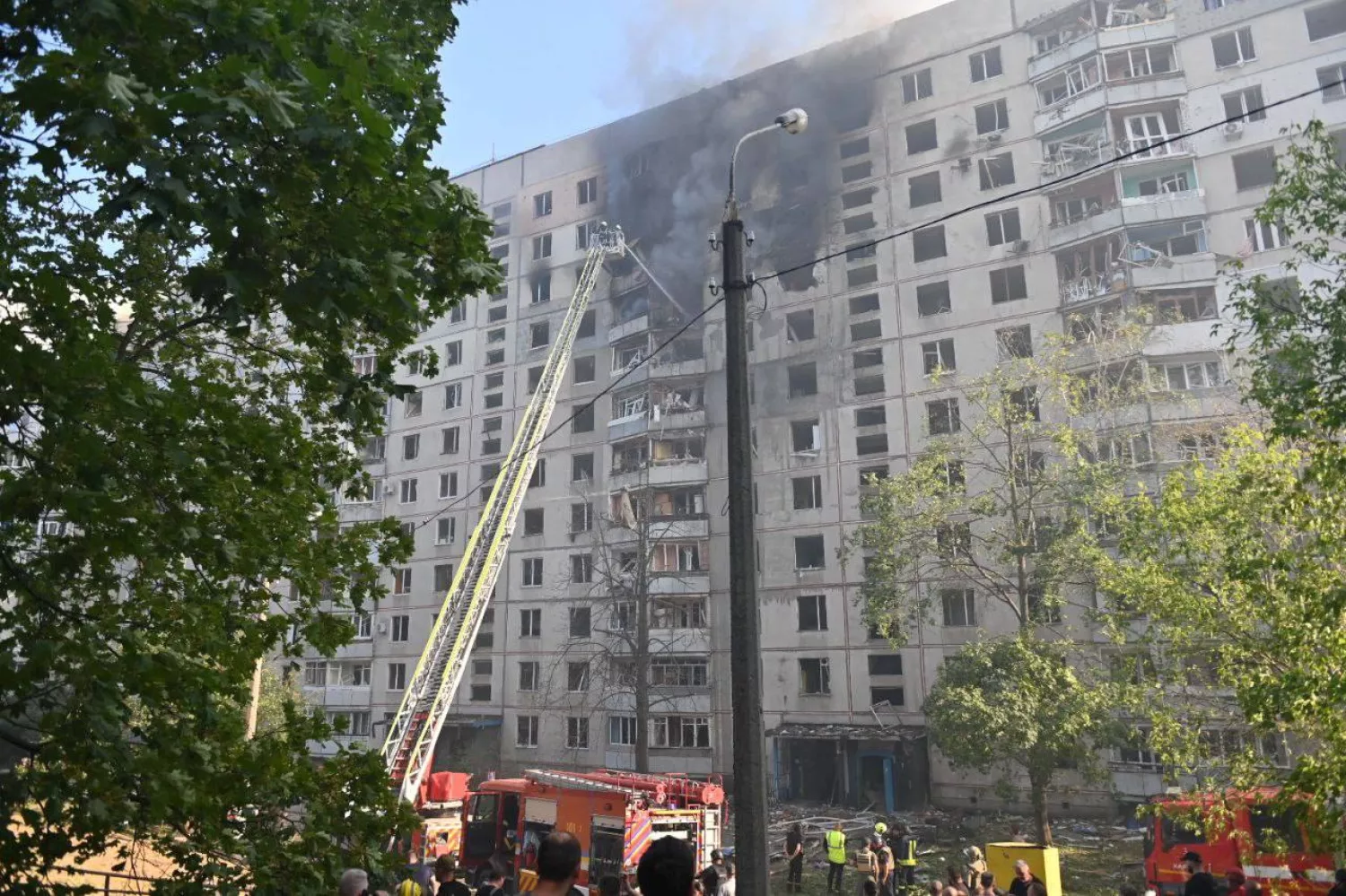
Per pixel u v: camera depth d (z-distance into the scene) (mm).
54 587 5793
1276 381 13164
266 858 5609
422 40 7531
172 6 4469
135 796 5277
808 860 27156
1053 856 17547
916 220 44344
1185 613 15148
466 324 57906
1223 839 17688
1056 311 39250
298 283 5312
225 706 6098
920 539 29297
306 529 7102
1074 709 23328
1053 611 30266
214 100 4414
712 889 13000
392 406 58500
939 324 42094
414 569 53938
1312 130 13688
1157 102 39219
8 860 4707
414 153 5863
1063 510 32656
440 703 22500
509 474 28469
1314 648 11430
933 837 30047
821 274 45719
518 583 50375
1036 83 42625
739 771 6992
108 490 5164
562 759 45719
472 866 20297
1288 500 11609
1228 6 39125
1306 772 10289
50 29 4434
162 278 7621
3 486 4965
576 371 52750
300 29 5184
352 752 6367
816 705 40094
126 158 4656
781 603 42156
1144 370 29250
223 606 6703
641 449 48156
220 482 5996
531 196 58375
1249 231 36438
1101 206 40344
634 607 43969
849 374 43656
